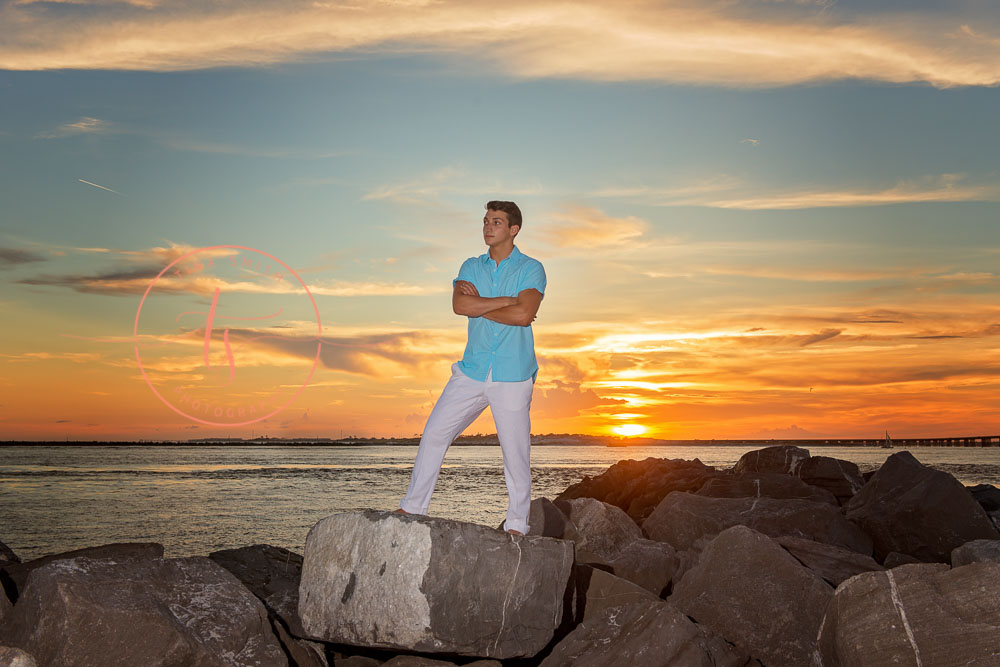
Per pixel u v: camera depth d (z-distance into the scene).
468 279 5.65
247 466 141.38
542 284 5.54
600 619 5.31
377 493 64.38
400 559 4.75
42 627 4.32
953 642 4.29
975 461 130.88
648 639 4.88
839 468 12.65
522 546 5.05
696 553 8.43
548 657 5.14
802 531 8.98
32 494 62.06
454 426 5.48
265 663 4.59
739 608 5.67
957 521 8.71
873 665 4.39
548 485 65.94
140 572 4.86
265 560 7.79
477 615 4.83
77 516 42.41
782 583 5.72
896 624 4.47
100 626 4.26
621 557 7.51
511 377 5.39
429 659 5.07
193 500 55.56
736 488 11.37
